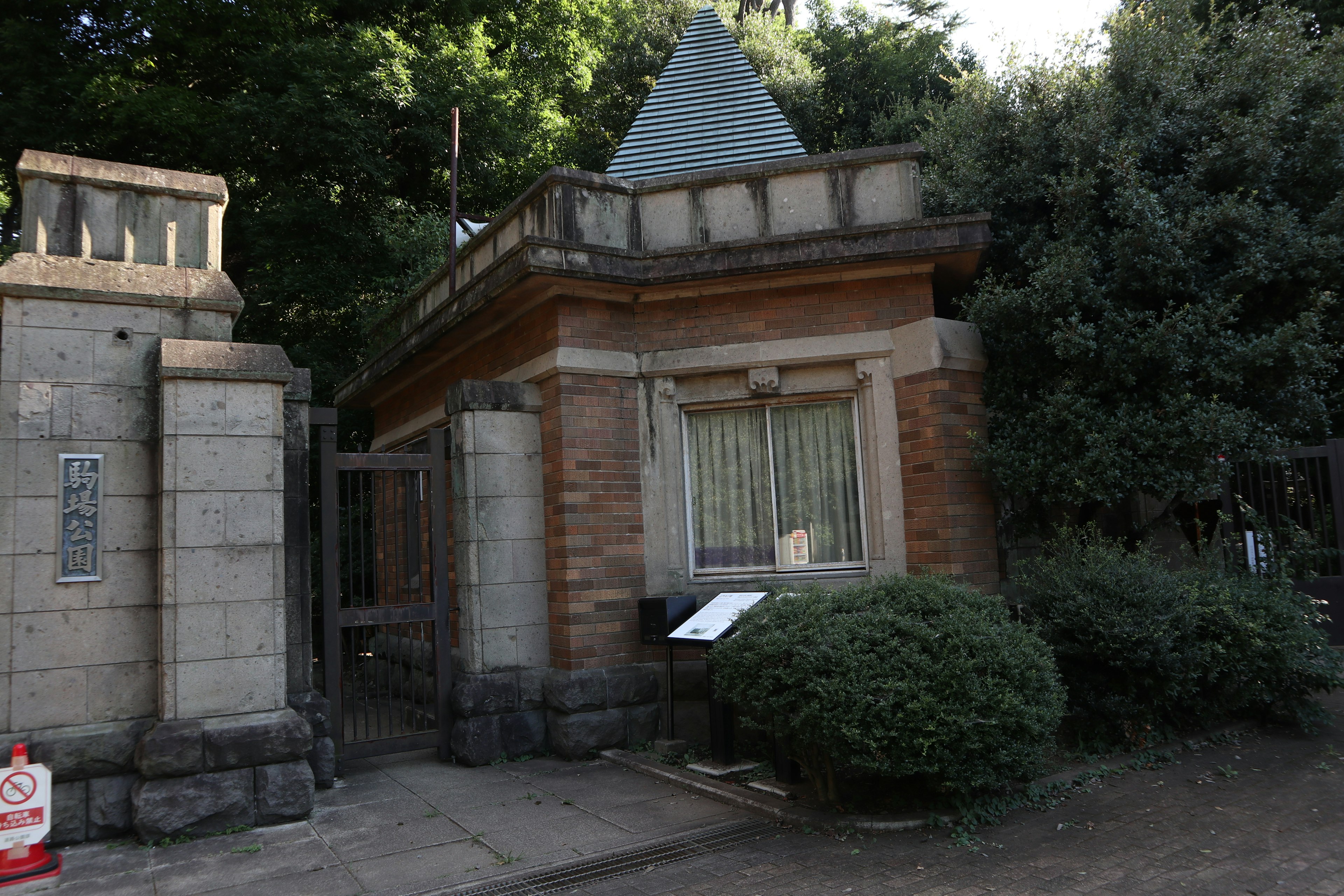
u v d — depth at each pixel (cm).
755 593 693
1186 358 676
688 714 711
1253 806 504
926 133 1094
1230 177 756
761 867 449
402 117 1541
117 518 556
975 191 862
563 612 700
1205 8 1103
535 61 1922
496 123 1617
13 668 519
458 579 727
